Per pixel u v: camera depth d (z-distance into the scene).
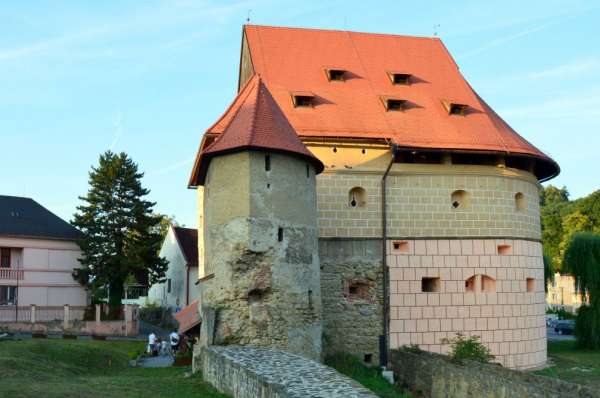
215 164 22.78
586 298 39.72
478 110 31.89
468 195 29.81
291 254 22.11
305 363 16.73
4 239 43.72
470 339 27.88
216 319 21.36
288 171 22.59
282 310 21.53
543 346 31.08
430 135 29.64
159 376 22.67
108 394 16.31
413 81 32.81
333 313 28.09
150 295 67.88
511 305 29.69
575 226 78.88
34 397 14.83
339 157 28.95
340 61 32.84
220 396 17.11
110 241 45.00
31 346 25.56
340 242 28.55
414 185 29.42
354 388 13.14
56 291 45.38
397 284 28.67
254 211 21.70
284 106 29.67
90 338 38.72
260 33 33.25
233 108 27.34
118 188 46.50
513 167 31.17
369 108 30.61
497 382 17.52
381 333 28.33
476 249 29.52
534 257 31.14
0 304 43.00
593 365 30.50
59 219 48.22
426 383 22.66
